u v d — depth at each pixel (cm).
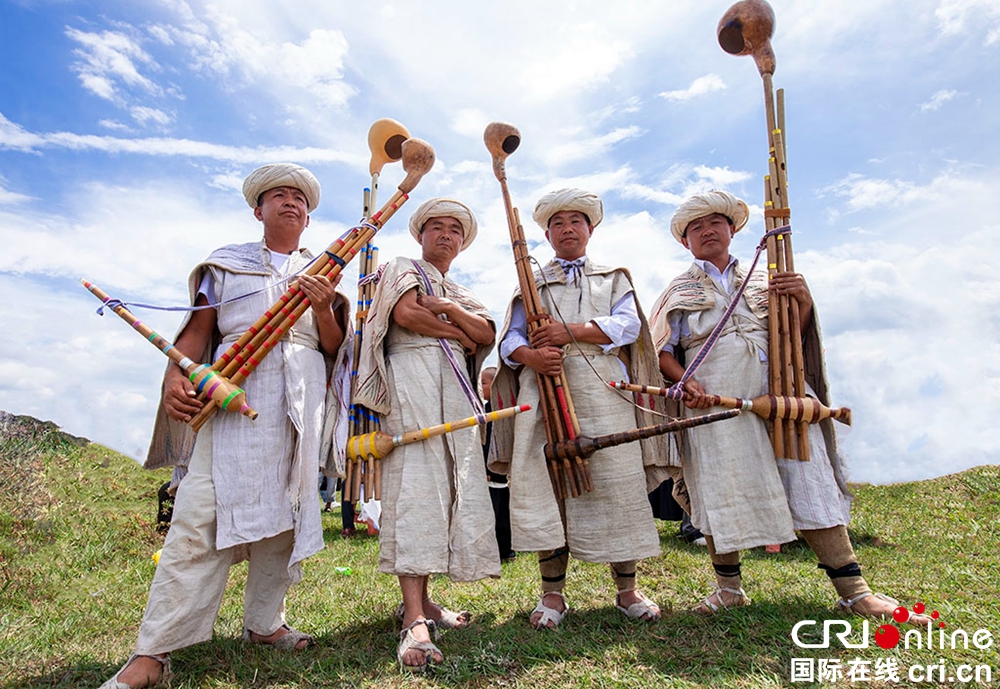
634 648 266
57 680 250
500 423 346
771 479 311
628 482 319
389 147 331
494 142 347
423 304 312
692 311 338
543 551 321
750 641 271
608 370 329
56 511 595
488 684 240
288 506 272
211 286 292
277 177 304
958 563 399
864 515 594
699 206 344
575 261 351
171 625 244
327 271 292
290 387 278
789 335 321
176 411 262
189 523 256
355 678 245
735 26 345
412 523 285
